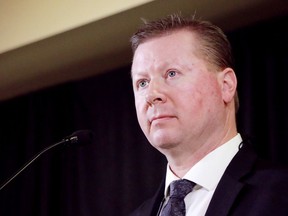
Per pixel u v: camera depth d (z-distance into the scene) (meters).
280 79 2.57
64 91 3.57
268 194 1.38
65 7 2.68
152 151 3.04
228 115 1.63
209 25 1.68
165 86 1.57
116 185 3.16
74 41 2.81
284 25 2.61
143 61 1.63
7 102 3.90
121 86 3.27
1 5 3.00
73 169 3.40
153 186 2.99
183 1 2.36
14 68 3.23
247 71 2.69
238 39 2.77
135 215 1.72
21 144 3.77
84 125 3.39
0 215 3.68
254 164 1.50
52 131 3.56
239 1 2.41
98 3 2.53
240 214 1.37
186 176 1.56
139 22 2.55
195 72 1.59
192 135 1.55
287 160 2.47
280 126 2.52
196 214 1.47
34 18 2.82
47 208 3.44
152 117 1.56
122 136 3.20
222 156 1.56
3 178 3.78
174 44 1.62
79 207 3.28
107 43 2.85
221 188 1.44
